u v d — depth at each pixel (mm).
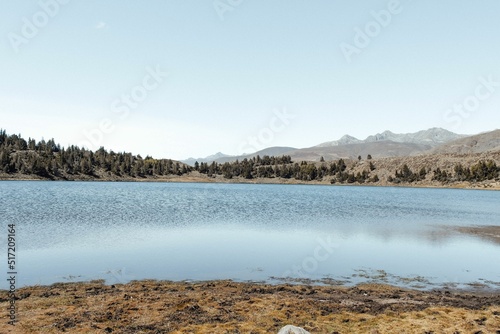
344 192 183875
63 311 18250
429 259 33500
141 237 41469
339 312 18906
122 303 19562
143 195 121875
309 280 26297
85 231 44094
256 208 84500
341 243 40719
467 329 16766
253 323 17109
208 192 158125
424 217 70625
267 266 29984
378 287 24703
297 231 48906
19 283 23750
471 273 28906
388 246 39406
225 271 28109
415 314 18641
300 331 13977
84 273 26438
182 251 34750
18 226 46375
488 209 93125
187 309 18734
